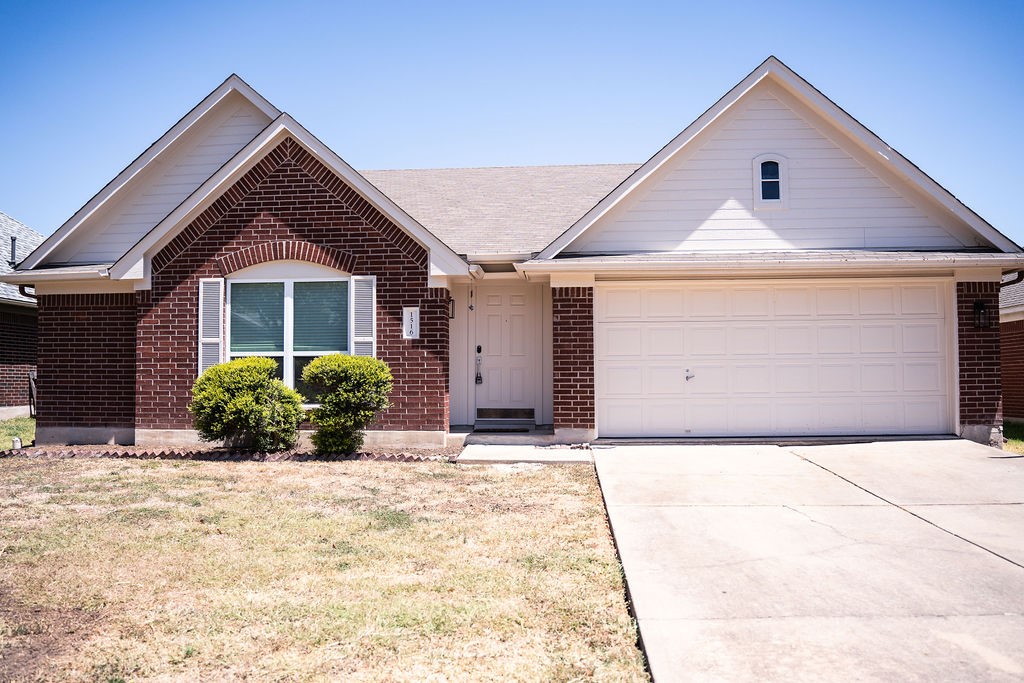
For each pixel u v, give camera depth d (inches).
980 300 474.9
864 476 373.7
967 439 470.9
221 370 457.1
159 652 181.5
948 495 335.3
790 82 484.4
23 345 894.4
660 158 483.8
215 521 305.9
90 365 531.8
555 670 171.2
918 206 487.2
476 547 268.1
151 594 221.0
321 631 192.7
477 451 458.9
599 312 490.0
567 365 480.1
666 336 488.4
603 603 212.7
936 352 482.9
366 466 427.5
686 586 221.8
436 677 167.6
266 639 188.7
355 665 174.1
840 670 165.5
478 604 211.3
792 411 483.8
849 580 226.2
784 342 486.0
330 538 280.4
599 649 182.9
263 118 575.5
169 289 501.0
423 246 486.9
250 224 497.7
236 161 492.4
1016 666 166.7
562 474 403.9
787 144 494.3
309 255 491.8
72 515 316.5
